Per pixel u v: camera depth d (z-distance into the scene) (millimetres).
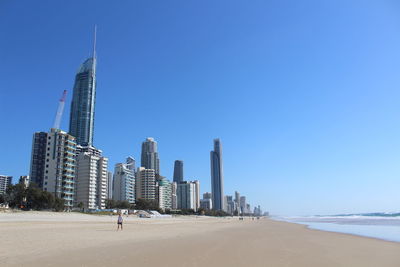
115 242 26578
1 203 128000
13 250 19688
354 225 76375
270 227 69500
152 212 161500
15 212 87562
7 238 26047
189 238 33750
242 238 36344
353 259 20453
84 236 31094
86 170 191625
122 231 40812
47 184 154375
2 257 17188
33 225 44688
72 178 164500
